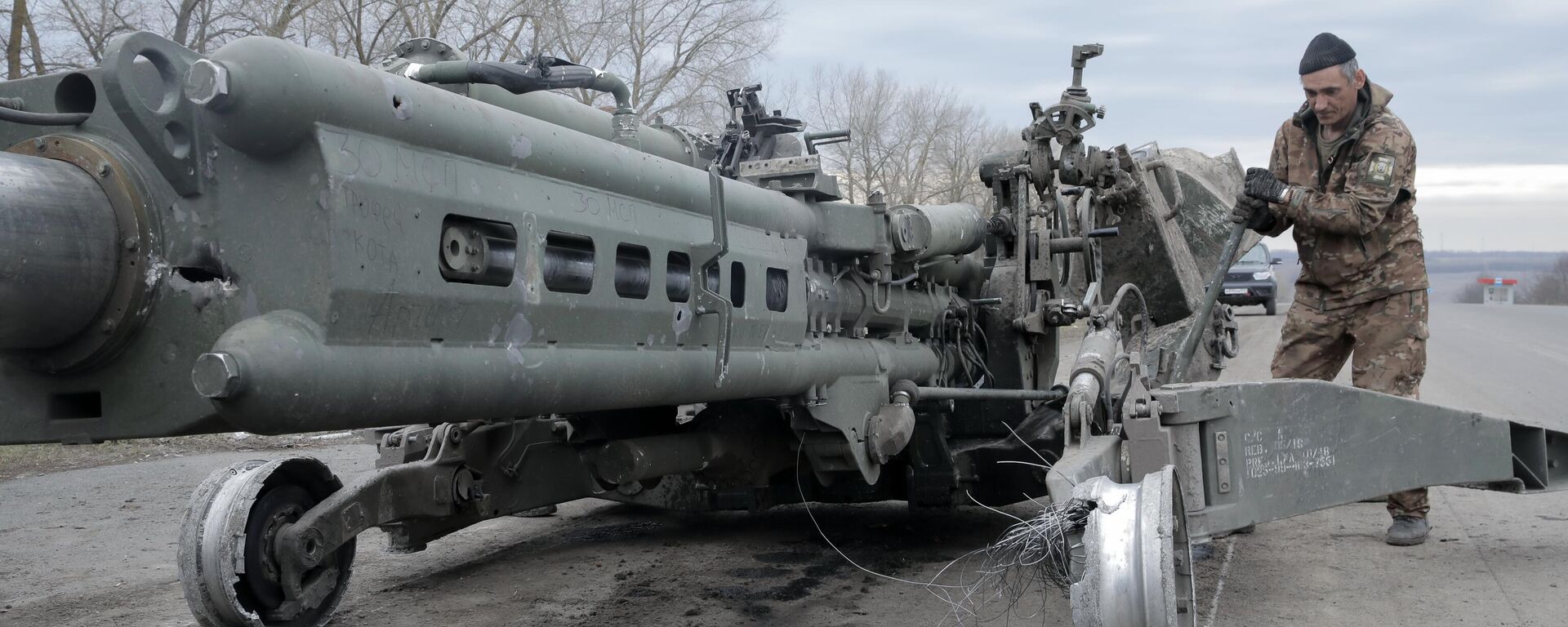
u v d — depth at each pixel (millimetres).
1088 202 6609
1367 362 5484
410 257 2840
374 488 3967
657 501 5941
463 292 2996
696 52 26250
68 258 2521
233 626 3447
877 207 5121
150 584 5367
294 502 3754
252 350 2461
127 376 2725
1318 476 4352
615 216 3584
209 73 2455
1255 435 4117
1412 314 5406
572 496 5160
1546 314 37812
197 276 2795
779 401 4734
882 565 5504
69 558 5949
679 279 4023
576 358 3361
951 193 41688
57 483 8484
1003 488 5559
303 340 2566
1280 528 6000
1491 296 90938
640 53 25578
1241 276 26234
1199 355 6707
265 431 2574
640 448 4688
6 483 8492
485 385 3043
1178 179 7566
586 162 3498
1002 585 4242
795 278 4574
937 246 5516
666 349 3799
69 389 2787
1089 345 4316
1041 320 6090
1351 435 4492
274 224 2652
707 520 6766
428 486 4289
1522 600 4535
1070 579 3086
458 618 4629
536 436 4922
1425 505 5566
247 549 3494
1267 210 5367
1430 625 4246
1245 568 5156
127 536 6551
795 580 5203
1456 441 4840
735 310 4090
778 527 6488
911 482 5598
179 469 9211
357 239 2684
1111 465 3771
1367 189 5266
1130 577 2699
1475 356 18359
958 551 5781
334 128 2672
